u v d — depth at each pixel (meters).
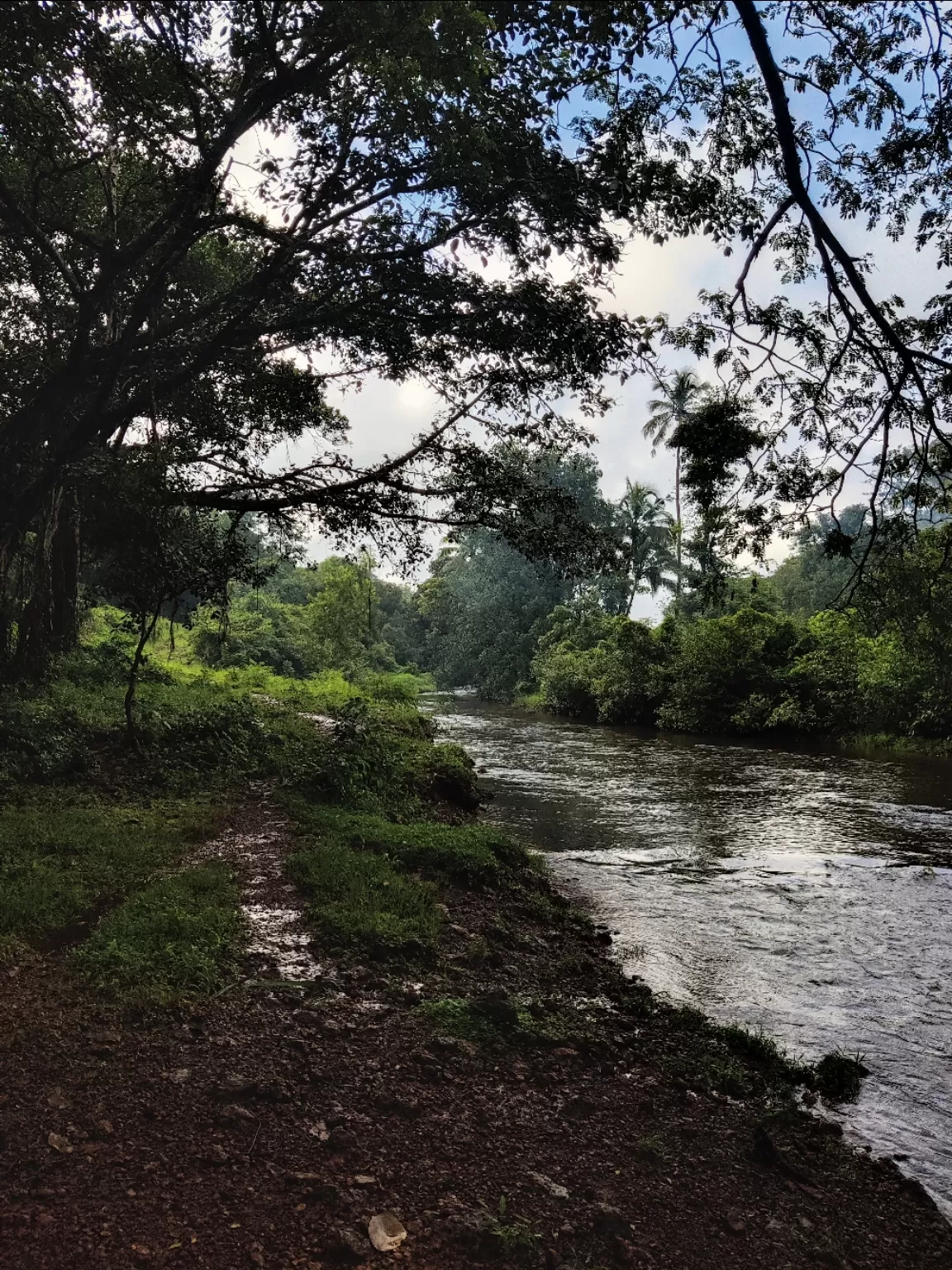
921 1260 3.53
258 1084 4.07
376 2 5.95
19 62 7.54
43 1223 3.05
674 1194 3.70
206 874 6.88
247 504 10.88
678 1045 5.35
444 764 13.71
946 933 8.15
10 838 7.30
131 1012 4.66
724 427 6.92
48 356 11.34
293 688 24.14
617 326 10.24
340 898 6.79
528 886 8.63
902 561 6.73
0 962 5.08
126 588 10.84
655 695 30.86
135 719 12.73
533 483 12.70
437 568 54.91
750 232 6.89
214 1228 3.12
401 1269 3.00
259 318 11.15
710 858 11.02
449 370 11.75
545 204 9.02
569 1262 3.13
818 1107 4.89
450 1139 3.85
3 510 10.16
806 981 6.86
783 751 23.23
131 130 9.08
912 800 15.45
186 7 7.58
